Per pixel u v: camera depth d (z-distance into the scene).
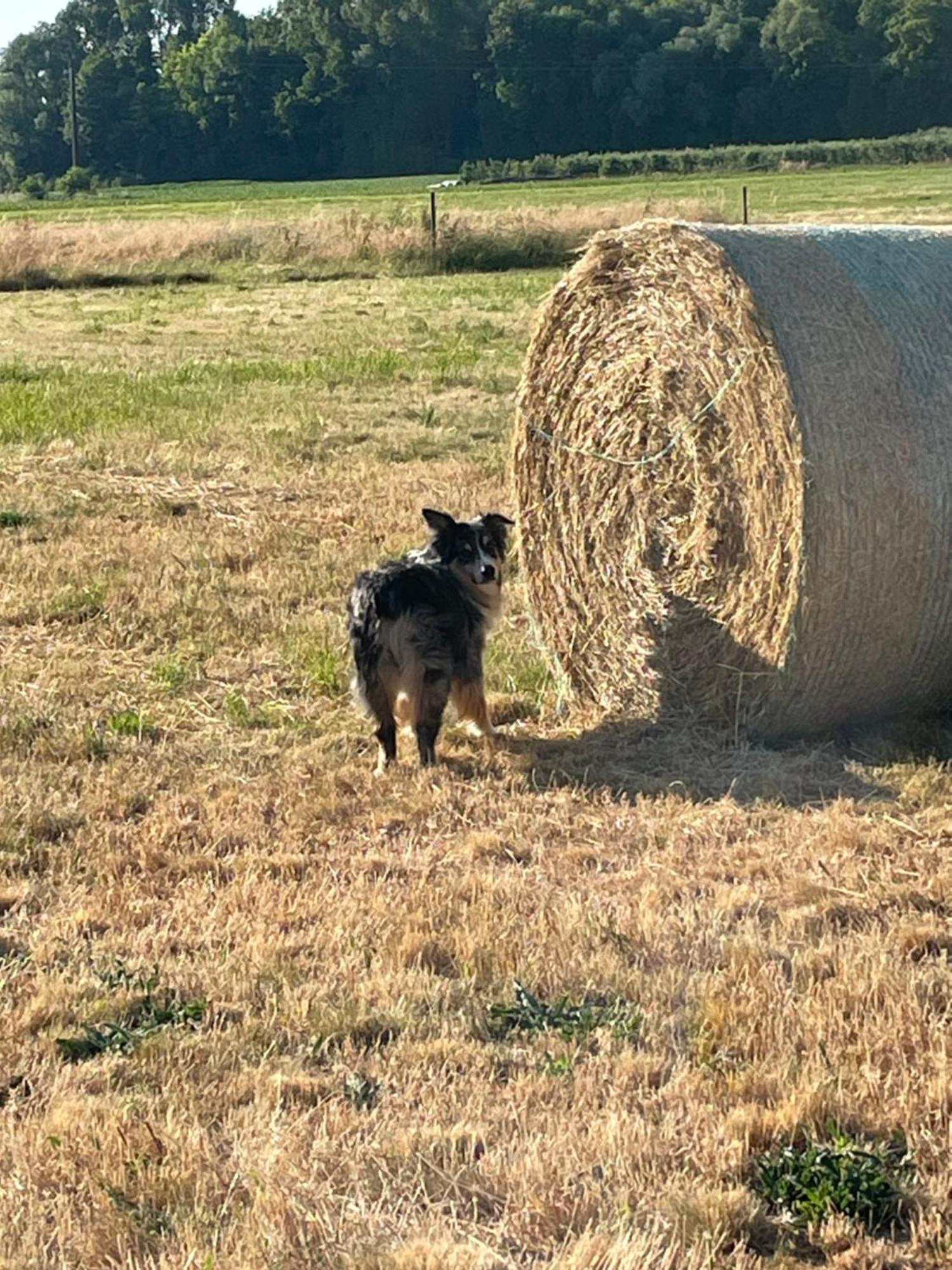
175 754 6.29
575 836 5.71
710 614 6.42
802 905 5.22
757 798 5.94
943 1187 4.15
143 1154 4.24
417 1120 4.34
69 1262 3.91
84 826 5.75
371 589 6.25
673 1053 4.56
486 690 6.95
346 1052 4.59
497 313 17.42
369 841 5.68
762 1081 4.43
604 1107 4.38
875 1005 4.68
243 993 4.82
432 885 5.34
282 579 7.98
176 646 7.29
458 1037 4.63
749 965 4.83
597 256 6.64
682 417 6.43
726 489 6.30
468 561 6.41
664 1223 3.97
